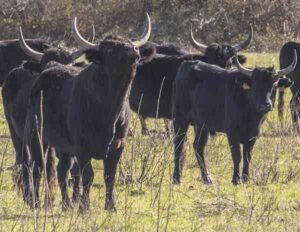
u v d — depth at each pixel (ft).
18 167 91.20
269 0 260.83
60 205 85.97
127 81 78.89
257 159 106.93
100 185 95.61
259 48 240.32
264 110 99.50
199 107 105.91
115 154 81.71
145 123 125.39
